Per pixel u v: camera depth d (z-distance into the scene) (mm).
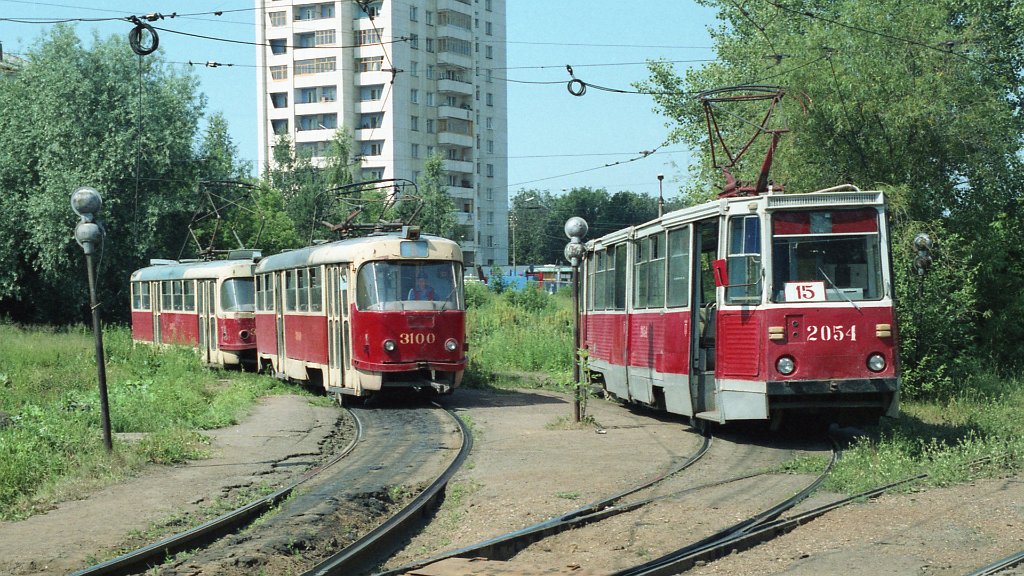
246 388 22594
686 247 14945
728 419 13742
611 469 12109
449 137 96562
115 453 12969
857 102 22297
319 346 22078
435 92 96562
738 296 13656
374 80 91938
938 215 23609
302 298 23391
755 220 13602
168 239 46594
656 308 16297
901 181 22750
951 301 20375
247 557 8281
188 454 13680
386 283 19828
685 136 35500
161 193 44594
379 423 17734
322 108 93188
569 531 9086
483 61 101062
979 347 24281
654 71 36250
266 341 26688
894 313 13305
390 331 19578
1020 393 19719
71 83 42719
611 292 19469
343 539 9320
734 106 28719
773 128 23547
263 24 94688
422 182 71562
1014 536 8281
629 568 7625
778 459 12703
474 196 100250
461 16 97250
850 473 11086
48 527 9484
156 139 43750
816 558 7781
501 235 105125
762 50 27719
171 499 10758
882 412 13672
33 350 30062
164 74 45188
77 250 43781
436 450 14477
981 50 23891
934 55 22641
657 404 16797
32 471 11938
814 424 15117
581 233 16812
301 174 81000
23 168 44562
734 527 8766
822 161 23016
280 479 12141
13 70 49688
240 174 51969
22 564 8141
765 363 13258
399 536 9703
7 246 44156
